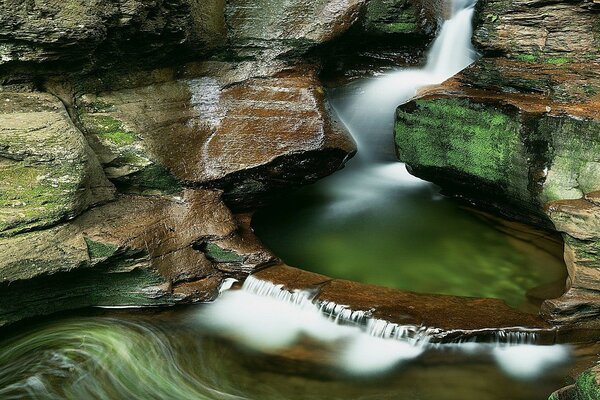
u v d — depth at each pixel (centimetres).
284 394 587
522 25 969
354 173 1074
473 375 609
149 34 819
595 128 742
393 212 959
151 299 726
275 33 984
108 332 684
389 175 1063
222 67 966
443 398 580
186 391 593
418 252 849
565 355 640
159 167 794
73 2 700
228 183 856
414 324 645
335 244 872
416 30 1141
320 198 1009
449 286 765
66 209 673
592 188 755
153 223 754
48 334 676
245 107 930
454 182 954
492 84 948
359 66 1148
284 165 881
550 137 789
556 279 770
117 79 823
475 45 1035
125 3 761
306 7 1005
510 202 882
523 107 820
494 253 841
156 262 727
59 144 677
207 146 870
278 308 722
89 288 713
